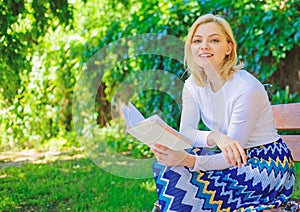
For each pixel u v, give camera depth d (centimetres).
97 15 632
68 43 643
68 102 680
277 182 205
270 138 213
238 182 200
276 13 463
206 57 202
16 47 404
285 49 460
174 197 198
